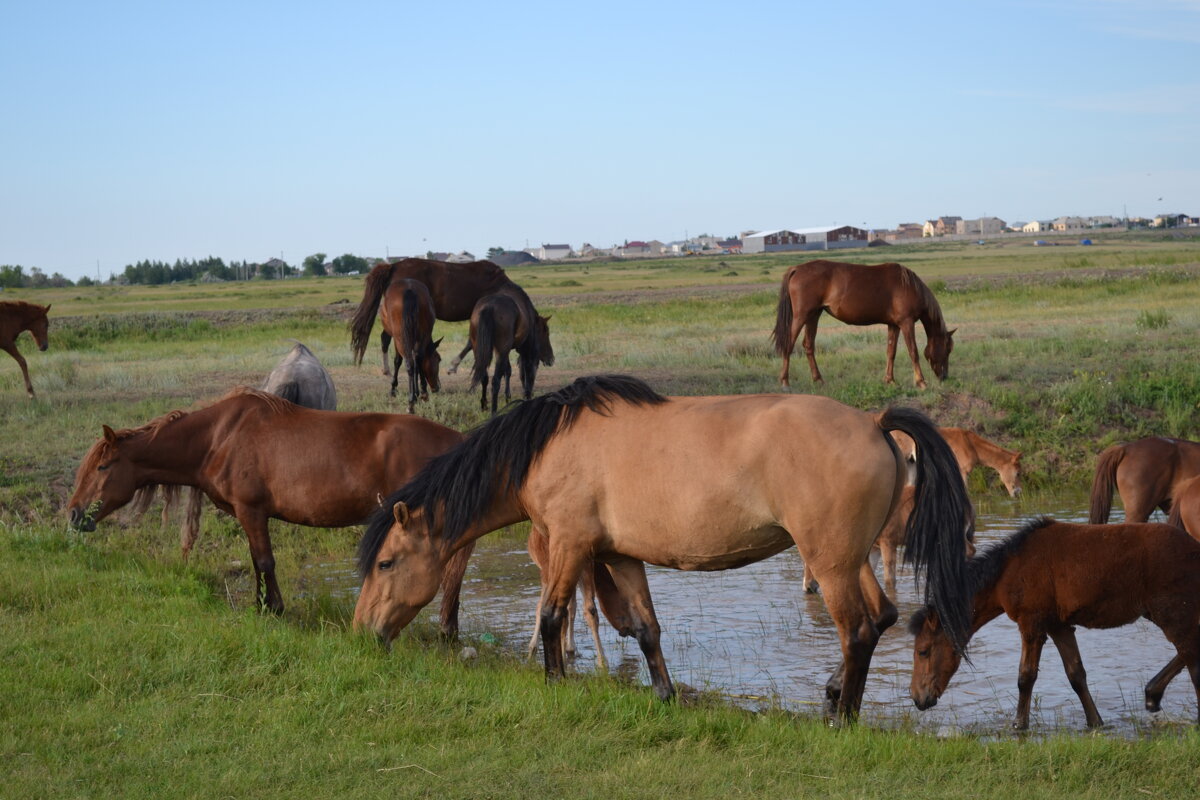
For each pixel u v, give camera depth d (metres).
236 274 190.50
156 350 28.62
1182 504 8.35
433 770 5.14
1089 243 144.25
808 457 6.07
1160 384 17.12
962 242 187.38
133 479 8.77
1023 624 6.86
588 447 6.61
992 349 20.95
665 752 5.46
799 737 5.72
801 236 184.25
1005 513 13.31
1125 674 7.82
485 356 15.94
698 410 6.43
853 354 21.06
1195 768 5.20
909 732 6.22
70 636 7.05
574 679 7.49
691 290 53.09
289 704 5.98
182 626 7.25
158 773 5.08
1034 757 5.34
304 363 12.38
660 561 6.57
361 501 8.69
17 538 10.07
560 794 4.89
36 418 15.80
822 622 9.34
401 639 8.56
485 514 7.24
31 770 5.10
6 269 140.25
